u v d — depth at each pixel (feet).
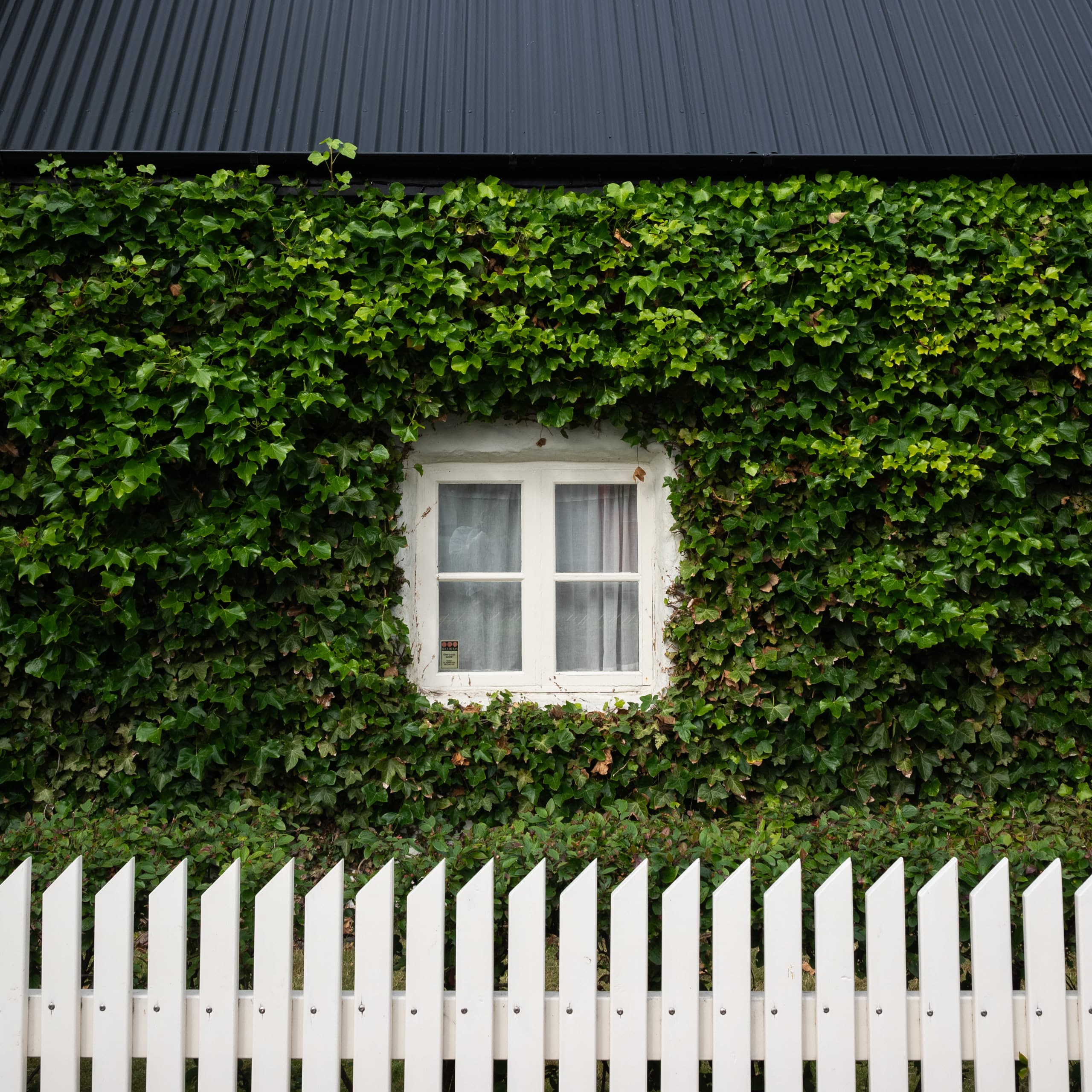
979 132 15.43
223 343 13.62
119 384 13.42
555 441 14.82
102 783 13.89
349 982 11.82
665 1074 7.41
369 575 14.08
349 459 13.85
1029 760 14.32
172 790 13.82
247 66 16.15
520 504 15.51
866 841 9.02
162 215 13.66
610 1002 7.45
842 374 14.12
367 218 13.84
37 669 13.29
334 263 13.79
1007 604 14.07
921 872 8.59
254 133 14.88
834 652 14.24
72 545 13.41
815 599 14.15
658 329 13.82
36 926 8.17
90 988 8.41
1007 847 9.12
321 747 13.83
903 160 13.93
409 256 13.78
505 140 15.05
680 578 14.38
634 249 13.93
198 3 17.30
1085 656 14.29
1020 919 8.39
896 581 13.83
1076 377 13.94
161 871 8.63
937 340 13.93
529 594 15.26
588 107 15.74
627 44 17.01
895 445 14.07
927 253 13.96
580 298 14.06
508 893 8.17
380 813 14.19
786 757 14.24
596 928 7.50
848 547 14.34
